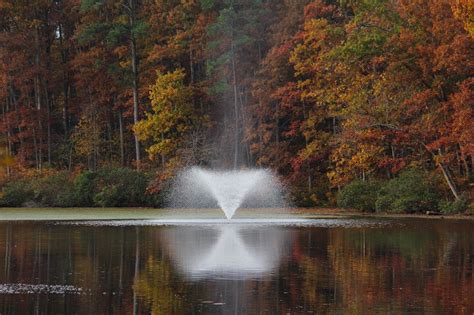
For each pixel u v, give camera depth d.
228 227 41.47
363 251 28.38
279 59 70.06
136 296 18.64
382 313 16.64
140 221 47.41
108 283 20.61
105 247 29.59
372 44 54.59
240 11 73.38
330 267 23.84
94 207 70.31
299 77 72.00
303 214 57.66
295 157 72.06
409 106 56.56
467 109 49.97
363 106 58.19
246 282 20.77
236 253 27.64
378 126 58.38
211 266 24.06
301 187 70.56
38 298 18.33
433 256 26.83
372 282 20.80
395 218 51.31
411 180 56.94
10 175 73.88
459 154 58.34
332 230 39.03
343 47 55.41
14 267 23.69
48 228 40.12
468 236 35.09
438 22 52.38
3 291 19.30
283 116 74.12
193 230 38.72
